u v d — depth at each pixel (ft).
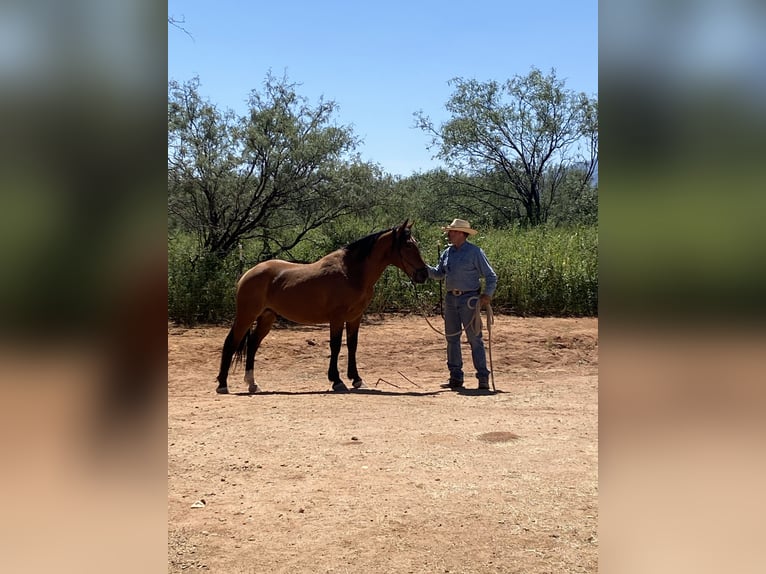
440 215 82.07
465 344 38.45
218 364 34.42
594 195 78.43
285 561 10.94
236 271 44.45
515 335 39.86
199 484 14.74
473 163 82.89
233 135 44.37
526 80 81.51
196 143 43.39
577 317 47.85
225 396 26.30
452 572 10.58
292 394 26.78
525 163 81.15
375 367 34.58
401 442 18.24
